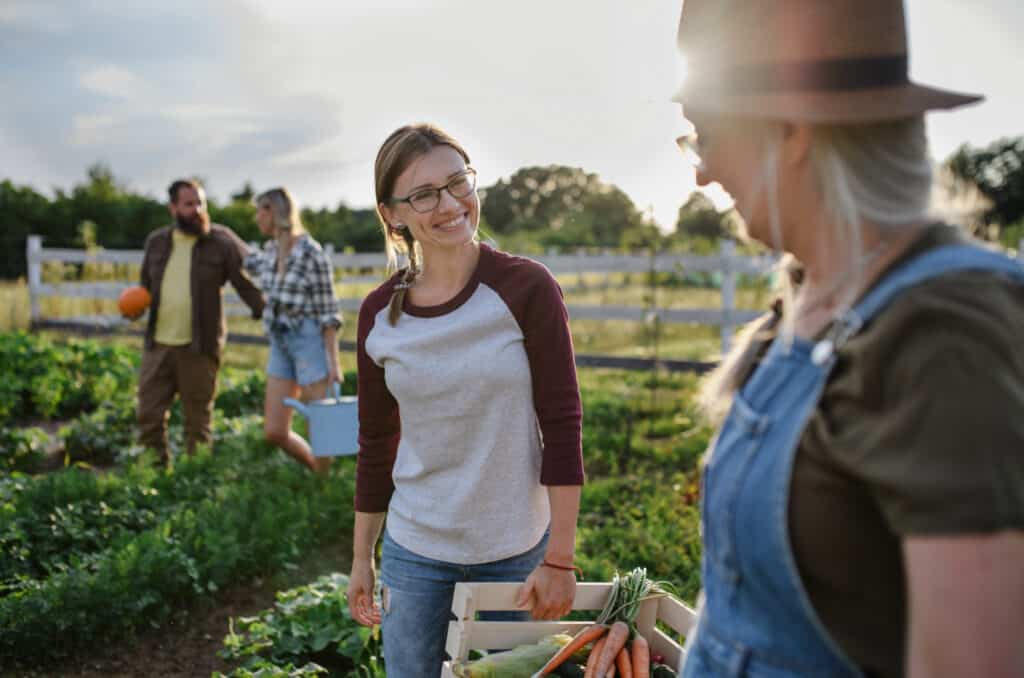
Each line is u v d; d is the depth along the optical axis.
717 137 1.19
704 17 1.15
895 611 0.99
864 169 1.06
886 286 1.01
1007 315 0.89
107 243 33.41
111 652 4.14
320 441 5.34
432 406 2.24
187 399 6.67
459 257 2.29
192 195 6.41
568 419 2.21
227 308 14.59
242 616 4.53
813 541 1.01
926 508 0.84
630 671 2.14
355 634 3.79
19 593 4.16
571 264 11.21
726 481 1.13
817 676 1.07
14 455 7.46
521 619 2.47
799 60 1.05
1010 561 0.81
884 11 1.04
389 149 2.26
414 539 2.34
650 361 9.05
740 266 9.80
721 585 1.19
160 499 5.77
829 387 1.02
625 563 4.71
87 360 10.14
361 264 13.88
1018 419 0.84
